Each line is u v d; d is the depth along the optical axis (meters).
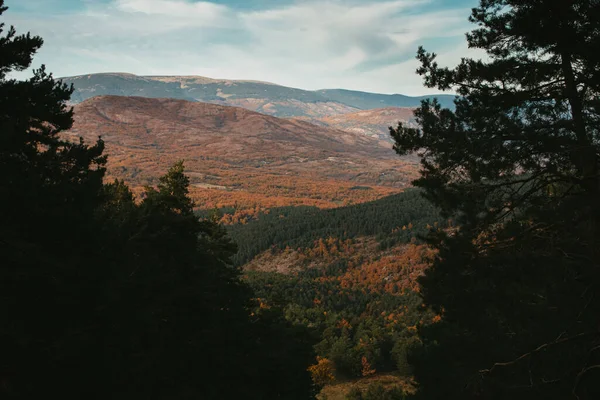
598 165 10.38
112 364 11.86
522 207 12.02
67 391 10.55
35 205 10.30
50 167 12.43
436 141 12.83
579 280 8.63
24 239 10.15
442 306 12.41
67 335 9.88
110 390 11.82
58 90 13.52
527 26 11.17
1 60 12.26
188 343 17.73
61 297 10.50
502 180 12.44
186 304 18.50
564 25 10.75
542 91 12.21
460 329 12.36
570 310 8.42
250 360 20.78
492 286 11.12
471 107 12.90
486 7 12.89
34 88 12.80
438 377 11.47
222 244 30.69
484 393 9.73
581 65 11.39
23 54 12.73
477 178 12.59
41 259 9.86
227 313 22.91
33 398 9.55
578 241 9.45
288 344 23.41
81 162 13.24
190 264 20.28
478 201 12.43
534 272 10.20
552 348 8.96
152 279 14.30
